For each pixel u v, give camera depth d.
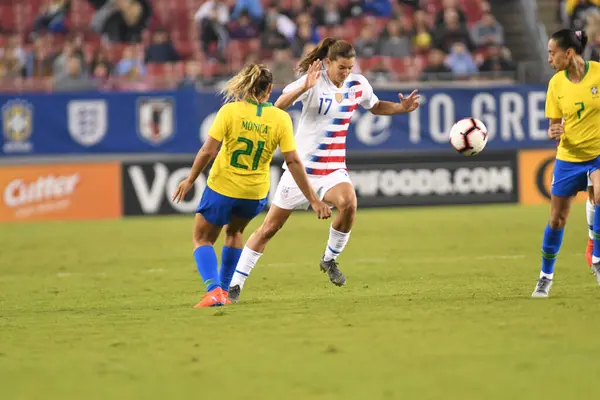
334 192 30.70
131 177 69.88
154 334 24.56
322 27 85.62
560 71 29.41
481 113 72.06
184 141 70.25
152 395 18.05
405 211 69.62
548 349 21.14
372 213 68.81
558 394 17.34
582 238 50.12
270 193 70.69
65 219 69.44
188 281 38.12
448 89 71.81
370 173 71.31
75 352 22.44
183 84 73.31
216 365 20.47
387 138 71.50
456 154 72.12
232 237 30.77
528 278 35.56
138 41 84.62
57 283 39.00
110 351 22.42
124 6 85.06
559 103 29.28
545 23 93.31
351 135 71.19
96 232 60.72
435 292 31.88
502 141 72.44
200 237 30.09
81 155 69.50
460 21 84.56
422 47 83.75
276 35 80.62
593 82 28.80
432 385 18.19
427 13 91.00
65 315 29.14
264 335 23.84
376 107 32.19
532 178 72.81
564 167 29.45
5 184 69.00
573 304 27.58
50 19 85.00
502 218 62.84
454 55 81.62
